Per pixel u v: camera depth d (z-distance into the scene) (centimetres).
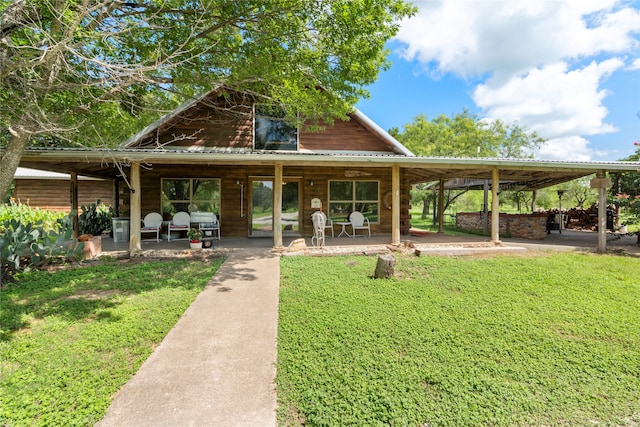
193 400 225
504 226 1223
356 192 1156
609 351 301
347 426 202
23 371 257
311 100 764
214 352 292
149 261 683
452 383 247
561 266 645
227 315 381
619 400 232
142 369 264
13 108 499
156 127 955
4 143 646
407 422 207
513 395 235
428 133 2306
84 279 534
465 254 782
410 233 1180
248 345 306
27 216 1004
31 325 349
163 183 1047
